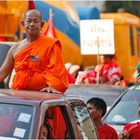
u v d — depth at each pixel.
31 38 12.56
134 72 32.84
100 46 25.23
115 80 25.22
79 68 27.77
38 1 29.27
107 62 25.52
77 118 11.12
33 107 10.30
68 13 30.06
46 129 10.52
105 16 35.12
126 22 34.78
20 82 12.49
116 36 34.84
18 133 10.18
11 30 28.39
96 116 13.23
